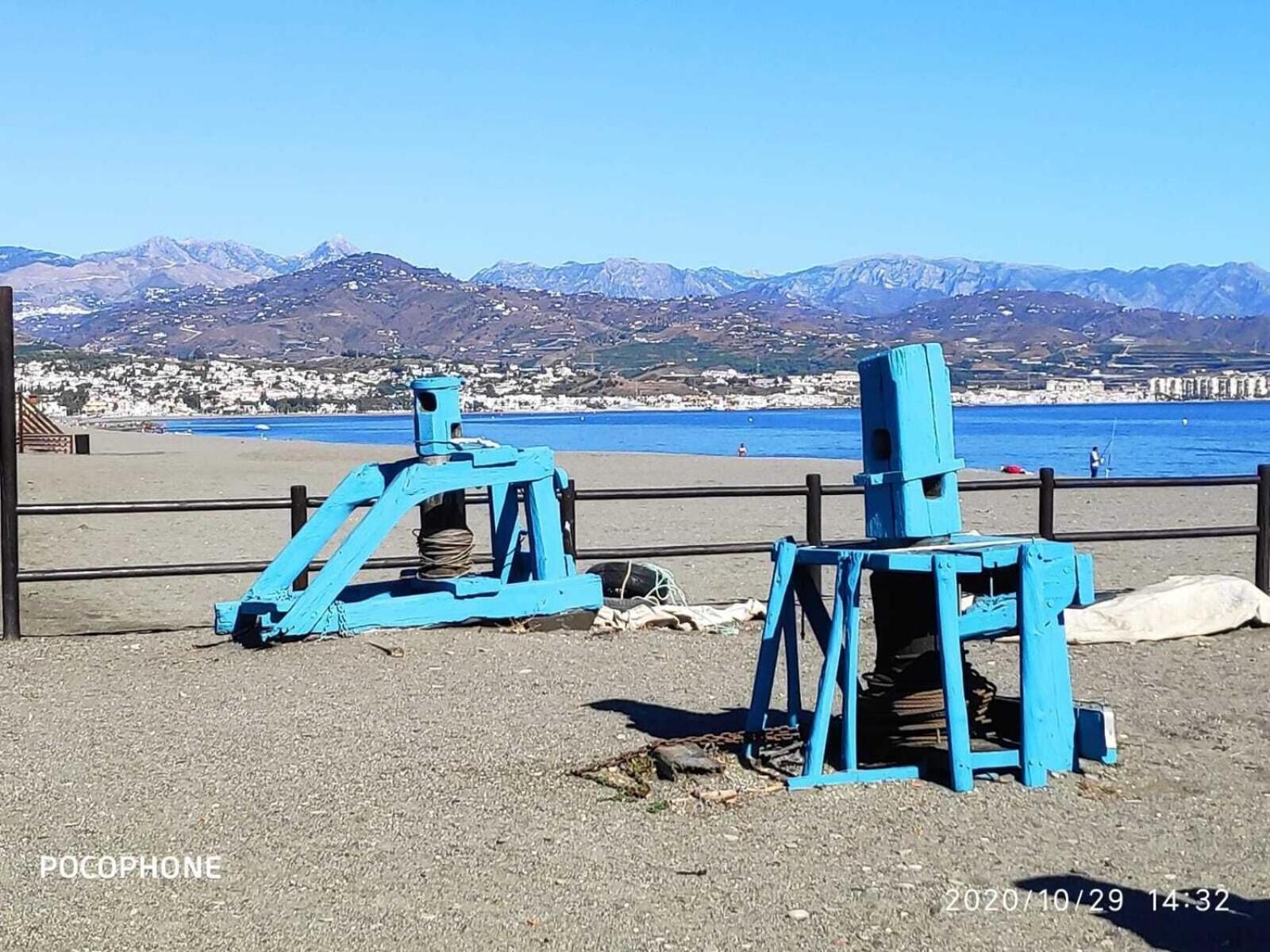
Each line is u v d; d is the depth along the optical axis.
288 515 21.66
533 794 5.88
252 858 5.14
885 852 5.16
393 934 4.45
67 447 52.59
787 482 32.22
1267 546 10.79
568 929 4.48
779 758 6.22
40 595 13.05
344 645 8.98
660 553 10.44
